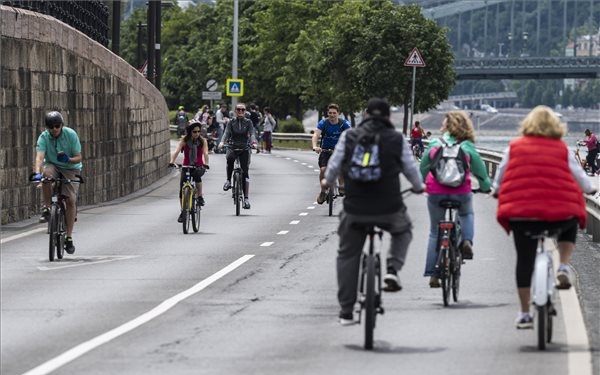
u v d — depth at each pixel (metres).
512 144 25.11
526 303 25.16
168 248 43.84
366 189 24.30
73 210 40.44
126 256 41.16
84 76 64.12
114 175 71.38
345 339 25.39
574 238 25.25
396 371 21.91
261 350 24.00
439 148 31.11
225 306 30.03
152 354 23.47
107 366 22.17
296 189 80.12
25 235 47.59
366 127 24.48
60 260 39.81
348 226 24.56
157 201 69.31
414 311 29.38
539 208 24.39
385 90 169.50
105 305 30.03
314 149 57.28
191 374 21.50
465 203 31.22
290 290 33.00
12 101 51.66
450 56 169.62
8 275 35.84
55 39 58.31
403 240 25.08
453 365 22.48
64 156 39.69
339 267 24.91
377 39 170.00
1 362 22.48
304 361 22.83
